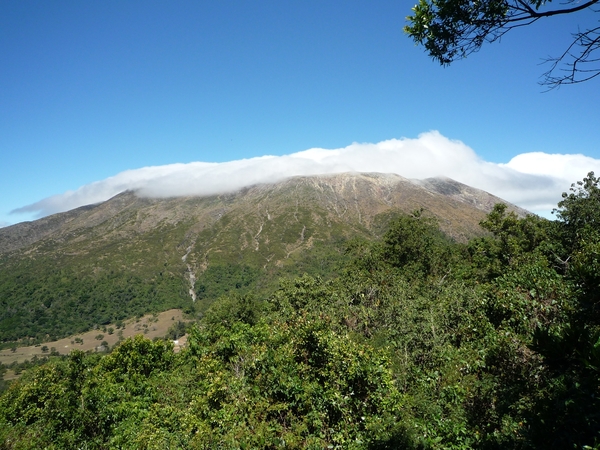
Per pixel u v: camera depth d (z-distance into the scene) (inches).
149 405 909.2
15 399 979.3
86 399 855.1
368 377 429.7
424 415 365.7
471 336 527.8
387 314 868.6
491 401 343.3
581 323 261.1
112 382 1102.4
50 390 958.4
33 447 732.7
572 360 211.9
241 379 541.0
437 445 311.6
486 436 288.2
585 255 421.7
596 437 177.2
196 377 918.4
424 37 221.8
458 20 204.8
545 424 207.8
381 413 403.2
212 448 423.2
